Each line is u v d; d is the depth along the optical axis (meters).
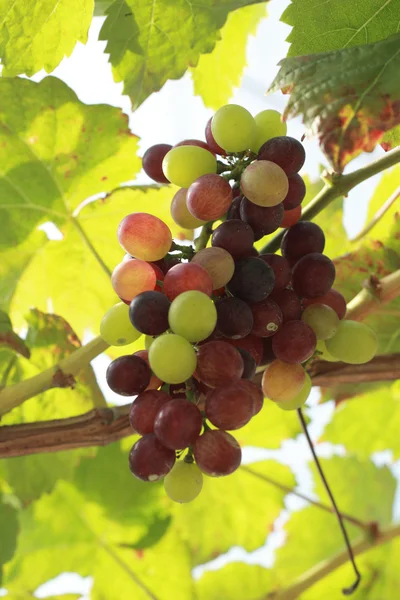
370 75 0.52
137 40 0.67
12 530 0.77
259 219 0.50
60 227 0.73
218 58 0.81
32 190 0.72
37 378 0.62
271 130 0.53
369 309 0.64
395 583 0.89
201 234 0.52
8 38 0.66
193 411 0.47
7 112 0.69
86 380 0.69
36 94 0.68
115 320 0.52
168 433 0.46
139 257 0.51
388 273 0.67
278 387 0.52
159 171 0.55
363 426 0.89
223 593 0.89
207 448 0.47
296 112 0.52
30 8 0.65
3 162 0.70
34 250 0.74
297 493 0.79
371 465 1.01
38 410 0.70
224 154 0.53
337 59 0.53
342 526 0.63
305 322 0.53
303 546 0.94
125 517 0.86
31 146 0.70
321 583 0.89
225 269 0.48
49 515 0.86
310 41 0.59
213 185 0.49
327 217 0.79
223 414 0.46
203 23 0.68
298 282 0.52
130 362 0.49
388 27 0.58
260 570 0.90
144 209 0.73
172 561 0.87
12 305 0.75
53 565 0.86
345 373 0.63
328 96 0.52
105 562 0.87
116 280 0.50
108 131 0.70
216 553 0.91
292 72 0.54
